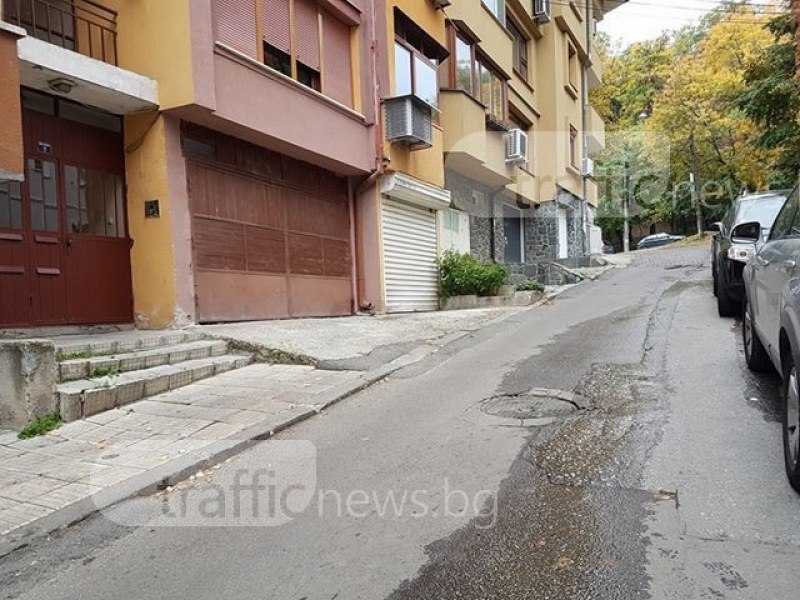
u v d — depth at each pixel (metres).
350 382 6.92
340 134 11.57
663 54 33.12
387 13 12.59
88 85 7.53
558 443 4.71
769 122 12.88
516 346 8.62
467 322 11.15
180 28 8.20
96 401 5.98
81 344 6.88
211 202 9.20
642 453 4.40
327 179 12.10
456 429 5.23
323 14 11.52
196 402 6.31
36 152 7.73
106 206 8.53
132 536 3.70
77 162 8.20
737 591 2.78
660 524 3.40
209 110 8.44
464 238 17.22
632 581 2.90
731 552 3.09
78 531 3.79
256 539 3.56
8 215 7.38
